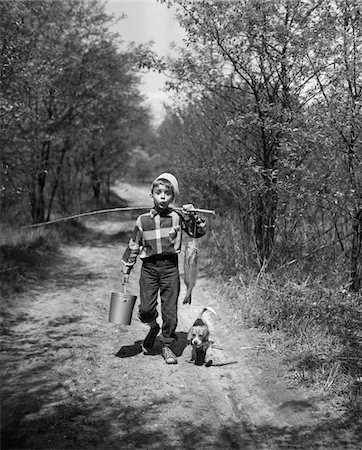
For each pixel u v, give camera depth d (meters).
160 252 4.71
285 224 6.64
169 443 3.37
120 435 3.44
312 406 3.88
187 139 11.36
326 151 5.48
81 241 13.80
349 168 5.59
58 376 4.35
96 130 17.48
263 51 6.14
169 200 4.75
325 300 5.61
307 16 5.77
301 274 6.45
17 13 7.48
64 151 15.87
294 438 3.46
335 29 5.39
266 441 3.43
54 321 5.95
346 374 4.32
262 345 5.06
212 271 8.12
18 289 7.14
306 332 5.13
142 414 3.74
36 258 9.67
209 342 4.66
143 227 4.77
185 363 4.74
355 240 6.07
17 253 9.27
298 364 4.57
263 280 6.32
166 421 3.65
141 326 5.87
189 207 4.86
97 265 10.00
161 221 4.75
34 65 10.55
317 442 3.40
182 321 6.03
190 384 4.27
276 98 6.50
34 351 4.92
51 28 13.11
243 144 6.72
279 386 4.21
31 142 11.68
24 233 11.59
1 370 4.42
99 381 4.29
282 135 6.14
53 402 3.87
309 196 5.47
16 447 3.23
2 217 13.13
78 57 14.07
